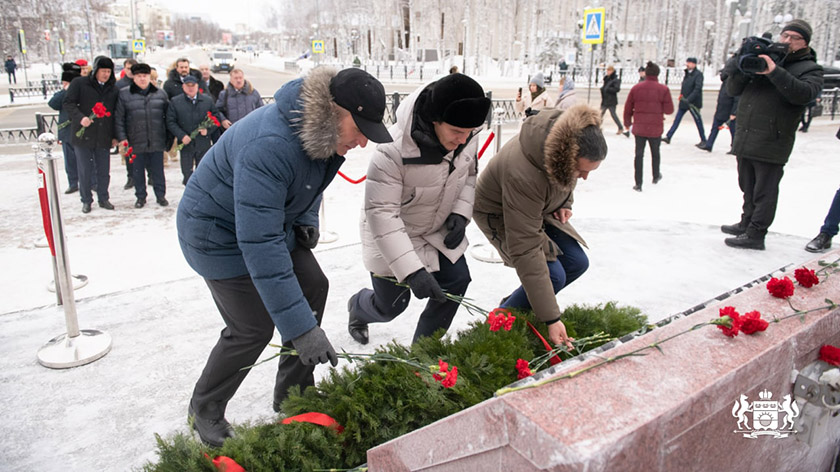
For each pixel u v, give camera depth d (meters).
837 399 1.38
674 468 1.17
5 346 3.38
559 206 2.88
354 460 1.96
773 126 4.80
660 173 9.02
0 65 42.06
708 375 1.22
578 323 2.74
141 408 2.77
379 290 2.90
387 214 2.46
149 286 4.29
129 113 6.79
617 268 4.68
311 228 2.45
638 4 46.34
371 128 1.94
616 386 1.17
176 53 84.56
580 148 2.18
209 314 3.80
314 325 2.04
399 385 2.08
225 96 8.02
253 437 1.96
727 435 1.30
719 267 4.71
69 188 7.82
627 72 40.16
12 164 9.73
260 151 1.93
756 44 4.62
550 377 1.20
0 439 2.53
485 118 2.23
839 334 1.62
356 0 50.88
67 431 2.59
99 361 3.20
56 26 48.66
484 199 2.87
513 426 1.07
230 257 2.18
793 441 1.60
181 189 8.19
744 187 5.34
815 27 37.66
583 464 0.94
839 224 5.10
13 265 5.03
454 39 45.91
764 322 1.40
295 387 2.26
